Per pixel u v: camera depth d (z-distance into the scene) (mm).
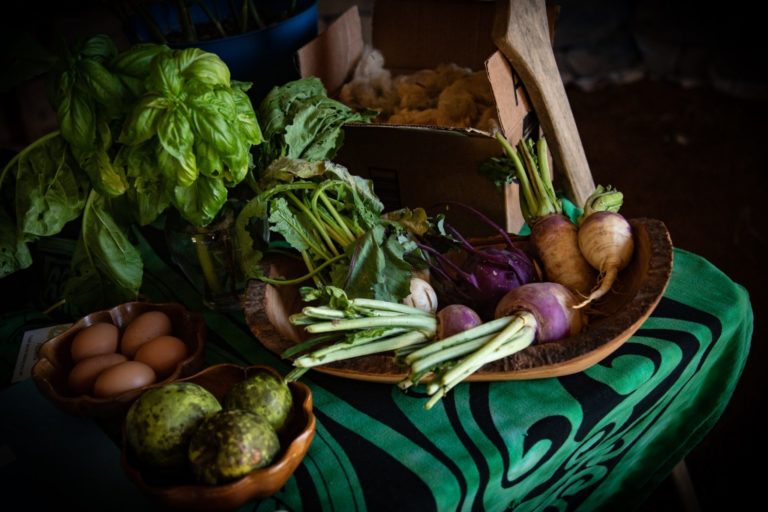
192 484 697
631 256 958
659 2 3217
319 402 873
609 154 2811
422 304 925
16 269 994
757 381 1783
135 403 715
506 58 1142
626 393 852
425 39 1553
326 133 1049
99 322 945
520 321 838
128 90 867
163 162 840
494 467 766
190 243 1014
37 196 930
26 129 2184
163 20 1466
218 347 998
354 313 849
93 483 759
